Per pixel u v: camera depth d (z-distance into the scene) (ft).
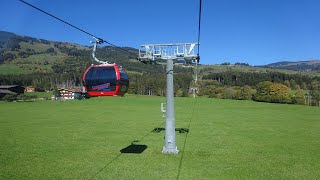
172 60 86.17
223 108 325.21
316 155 95.96
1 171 76.59
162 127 164.96
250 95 503.61
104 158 90.68
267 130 155.22
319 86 591.78
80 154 96.27
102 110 282.36
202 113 262.88
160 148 104.99
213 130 154.30
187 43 84.69
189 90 545.85
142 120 200.13
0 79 627.46
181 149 103.71
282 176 73.15
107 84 75.41
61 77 634.02
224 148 106.22
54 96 473.67
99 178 71.05
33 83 635.25
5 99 432.66
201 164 83.66
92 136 133.18
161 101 408.05
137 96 499.92
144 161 86.63
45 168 79.71
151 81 543.39
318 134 142.20
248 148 106.52
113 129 156.76
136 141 120.16
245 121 199.52
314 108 330.13
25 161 87.10
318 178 71.77
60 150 102.73
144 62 87.92
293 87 587.68
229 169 78.89
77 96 442.50
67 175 73.46
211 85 611.88
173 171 76.84
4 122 186.91
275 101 443.32
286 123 188.96
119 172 75.97
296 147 108.99
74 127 163.94
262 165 83.15
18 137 130.00
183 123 186.60
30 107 314.35
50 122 187.52
